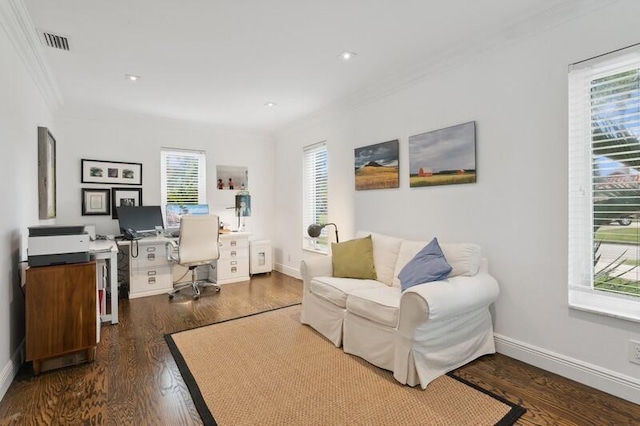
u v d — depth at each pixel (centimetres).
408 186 316
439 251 245
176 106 407
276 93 366
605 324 195
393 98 330
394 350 214
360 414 177
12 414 178
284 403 188
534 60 224
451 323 216
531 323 228
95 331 237
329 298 270
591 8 196
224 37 246
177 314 340
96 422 171
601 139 201
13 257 225
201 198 503
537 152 224
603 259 202
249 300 389
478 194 258
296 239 502
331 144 419
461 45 257
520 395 193
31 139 275
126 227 418
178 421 173
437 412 178
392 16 221
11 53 220
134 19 220
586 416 174
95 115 422
